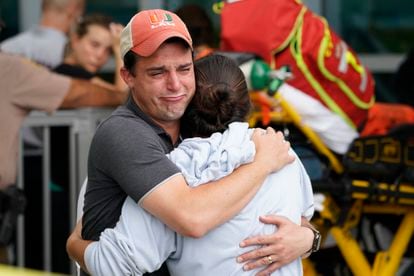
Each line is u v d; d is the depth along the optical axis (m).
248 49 9.60
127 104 6.53
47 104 10.26
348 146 9.81
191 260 6.21
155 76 6.29
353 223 10.19
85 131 10.93
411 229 10.36
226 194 6.11
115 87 11.66
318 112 9.62
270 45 9.48
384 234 10.95
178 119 6.54
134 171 6.14
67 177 11.70
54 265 11.74
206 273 6.22
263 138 6.41
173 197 6.07
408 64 12.40
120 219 6.27
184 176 6.21
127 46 6.31
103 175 6.35
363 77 9.88
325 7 15.52
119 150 6.20
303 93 9.56
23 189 11.12
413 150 9.93
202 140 6.40
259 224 6.24
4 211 9.85
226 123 6.55
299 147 9.88
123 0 15.38
